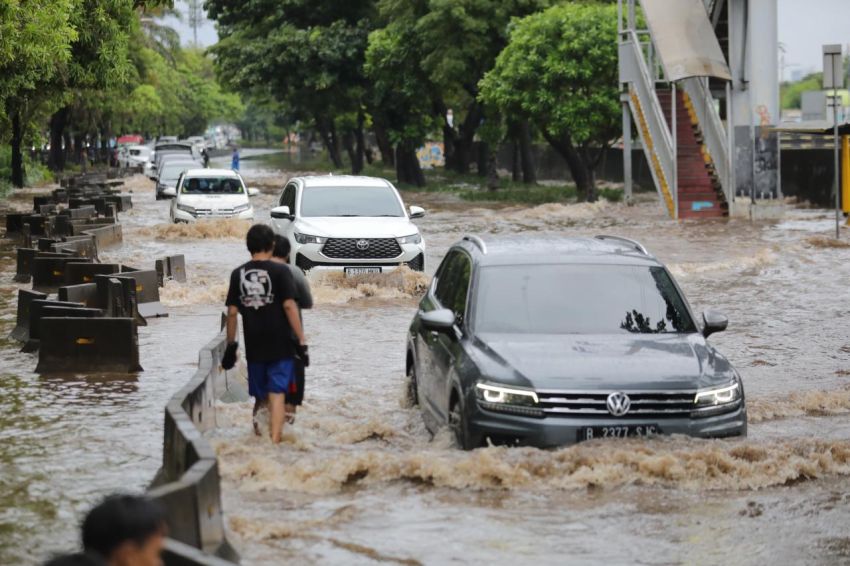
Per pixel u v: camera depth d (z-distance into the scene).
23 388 27.25
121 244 64.75
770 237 63.91
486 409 18.97
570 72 90.12
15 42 55.97
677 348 20.27
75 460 20.28
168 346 33.12
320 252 44.88
